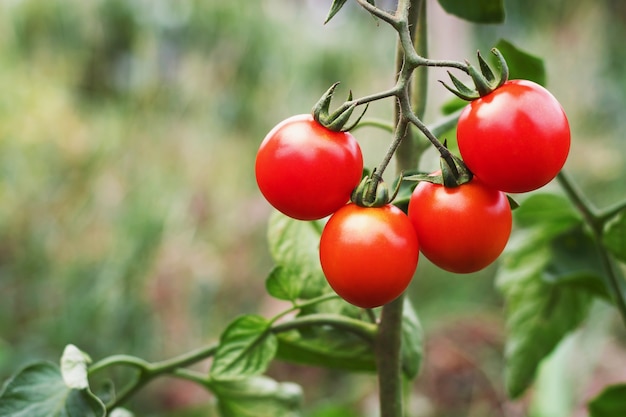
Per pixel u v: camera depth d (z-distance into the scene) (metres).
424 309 3.42
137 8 3.82
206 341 3.10
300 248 1.00
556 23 5.04
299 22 4.52
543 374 1.89
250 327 0.94
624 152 4.09
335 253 0.72
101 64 4.01
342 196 0.74
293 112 4.35
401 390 0.95
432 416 2.76
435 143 0.72
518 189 0.71
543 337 1.32
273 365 3.02
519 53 0.95
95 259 3.09
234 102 4.11
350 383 2.89
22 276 3.20
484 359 3.09
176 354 3.01
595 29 4.88
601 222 1.15
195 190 3.61
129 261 3.04
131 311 2.94
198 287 3.16
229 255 3.49
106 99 4.01
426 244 0.75
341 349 1.03
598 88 4.71
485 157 0.70
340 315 0.96
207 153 3.83
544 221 1.27
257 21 4.11
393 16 0.69
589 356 2.79
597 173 4.00
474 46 4.93
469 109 0.72
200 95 3.93
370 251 0.70
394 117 0.86
